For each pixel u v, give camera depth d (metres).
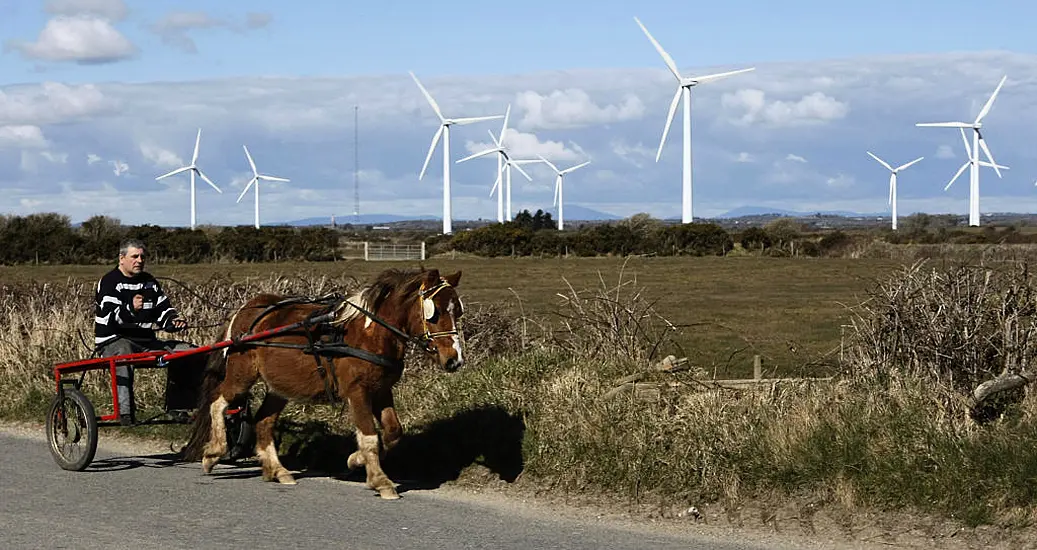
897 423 9.12
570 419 10.24
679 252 57.47
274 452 10.36
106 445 12.28
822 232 72.44
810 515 8.56
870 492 8.52
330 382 9.72
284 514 8.80
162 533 8.09
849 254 52.16
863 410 9.50
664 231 58.66
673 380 11.09
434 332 9.22
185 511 8.88
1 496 9.46
